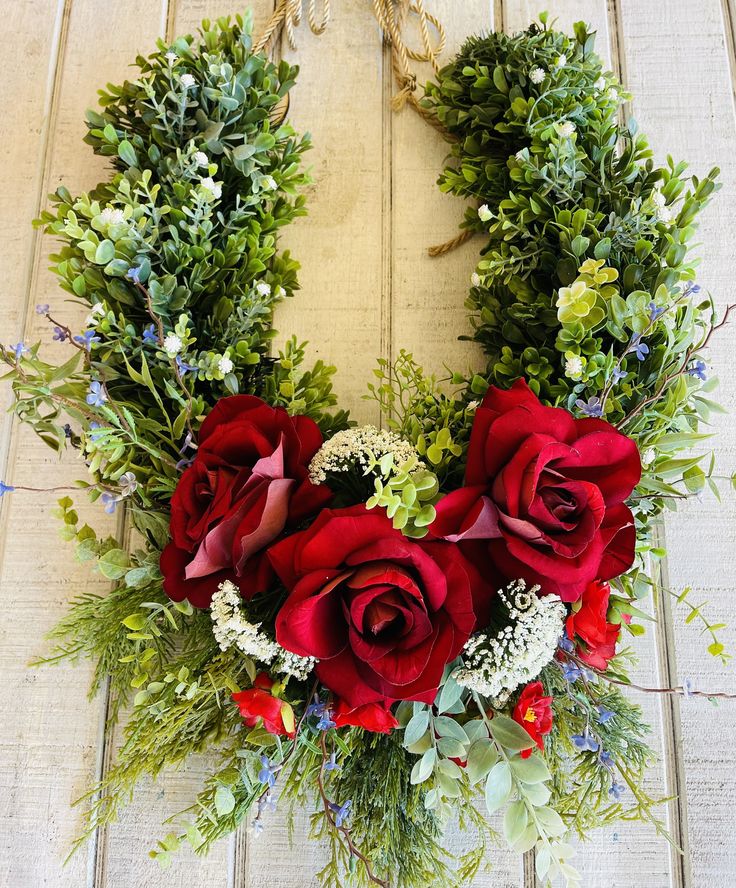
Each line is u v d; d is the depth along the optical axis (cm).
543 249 84
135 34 106
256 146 88
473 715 73
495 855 86
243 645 66
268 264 95
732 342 98
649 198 80
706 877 86
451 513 66
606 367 75
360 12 105
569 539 64
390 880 73
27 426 98
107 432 70
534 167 83
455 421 79
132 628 69
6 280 101
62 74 106
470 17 104
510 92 89
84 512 95
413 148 101
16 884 88
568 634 70
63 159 104
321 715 68
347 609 61
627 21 104
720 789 88
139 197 85
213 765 89
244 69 91
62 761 90
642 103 103
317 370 87
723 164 101
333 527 62
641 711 88
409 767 74
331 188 101
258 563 69
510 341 85
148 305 77
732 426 96
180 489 68
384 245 99
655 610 92
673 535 94
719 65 103
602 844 88
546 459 62
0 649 92
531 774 66
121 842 88
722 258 99
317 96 103
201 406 78
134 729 72
